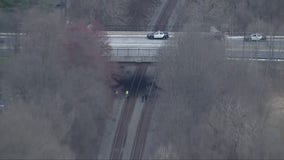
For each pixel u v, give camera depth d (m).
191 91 142.75
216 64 146.62
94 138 142.12
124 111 155.25
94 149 141.38
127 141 146.88
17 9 163.50
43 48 145.75
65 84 141.25
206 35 155.25
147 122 151.88
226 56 153.38
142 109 155.62
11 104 133.12
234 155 131.00
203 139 134.12
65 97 138.12
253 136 132.25
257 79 147.88
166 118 141.12
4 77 143.88
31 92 138.25
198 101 141.12
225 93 143.25
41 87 139.62
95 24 163.62
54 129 131.00
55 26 151.88
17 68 141.75
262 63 160.62
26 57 143.00
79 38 152.50
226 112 135.88
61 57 147.62
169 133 138.12
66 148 129.38
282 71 160.12
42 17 155.00
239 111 136.00
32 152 122.81
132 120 152.50
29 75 140.50
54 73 142.25
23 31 152.75
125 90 161.25
